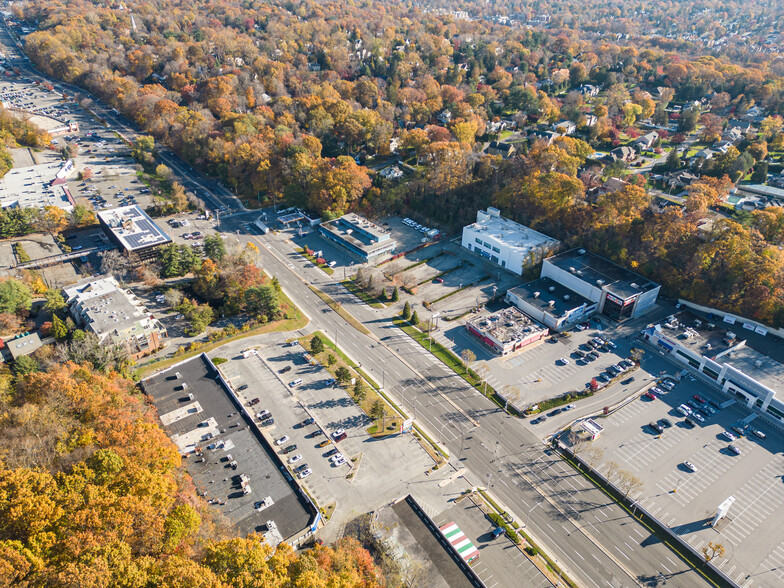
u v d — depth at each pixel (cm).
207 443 15650
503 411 17450
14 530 9662
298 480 14925
